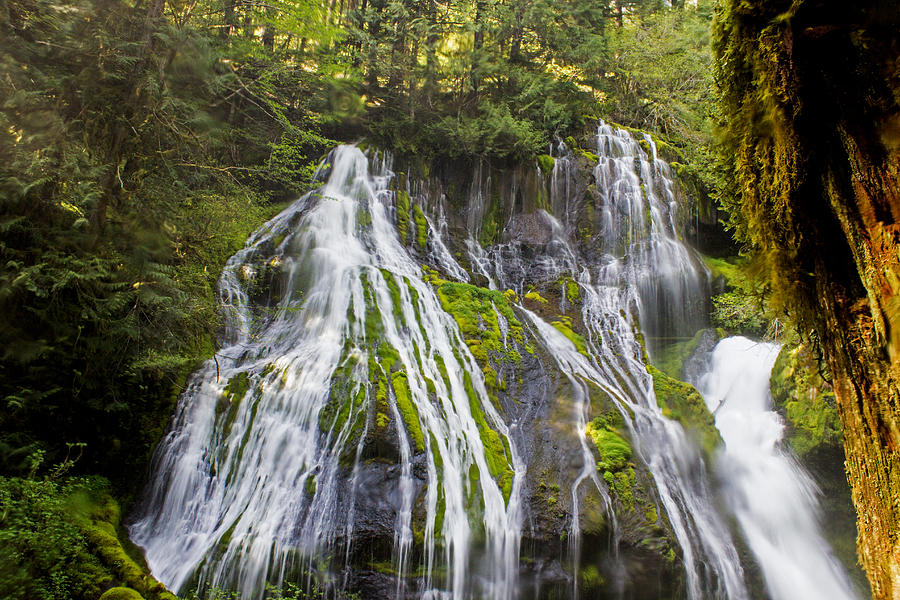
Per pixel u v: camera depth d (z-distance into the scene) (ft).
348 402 25.55
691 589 23.03
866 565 6.77
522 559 22.47
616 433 27.20
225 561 21.22
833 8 6.79
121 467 24.13
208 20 31.50
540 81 54.85
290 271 35.99
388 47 51.21
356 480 22.79
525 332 34.58
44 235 20.75
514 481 24.38
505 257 45.96
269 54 43.21
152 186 24.49
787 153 7.48
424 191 49.83
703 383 39.42
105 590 17.16
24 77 21.01
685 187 49.01
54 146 21.06
